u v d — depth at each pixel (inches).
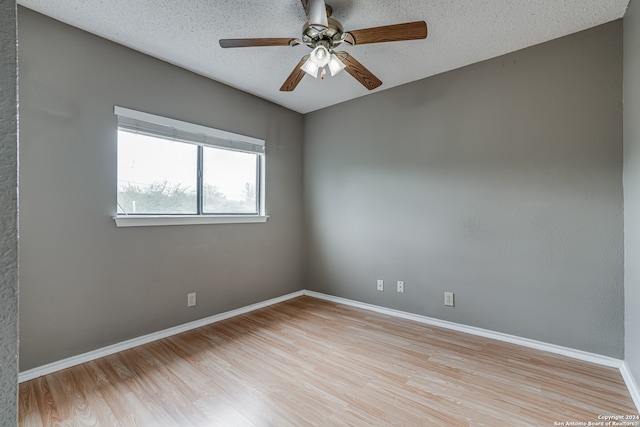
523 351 92.8
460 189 108.3
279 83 120.3
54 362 81.3
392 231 125.2
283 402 68.9
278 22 83.0
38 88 78.7
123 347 93.7
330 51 77.2
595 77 85.2
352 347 96.0
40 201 79.1
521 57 96.2
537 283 94.4
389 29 70.1
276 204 142.6
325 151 147.2
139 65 97.0
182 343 98.9
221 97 119.4
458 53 98.6
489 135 102.3
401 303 123.0
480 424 61.9
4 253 15.5
